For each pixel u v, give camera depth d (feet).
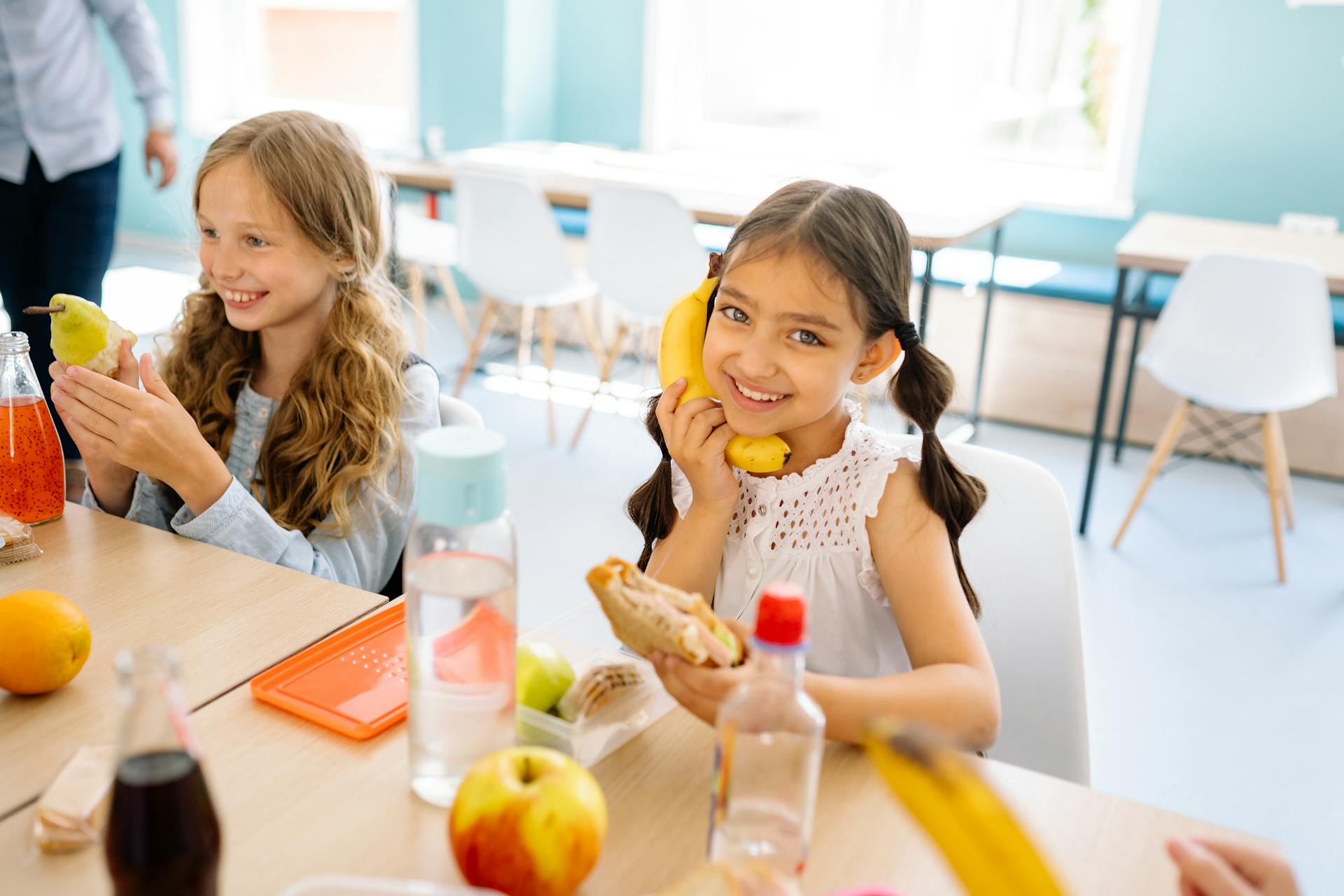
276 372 4.96
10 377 3.88
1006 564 4.09
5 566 3.63
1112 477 11.51
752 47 15.53
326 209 4.55
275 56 18.88
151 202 19.48
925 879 2.37
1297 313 8.81
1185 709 7.54
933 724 2.90
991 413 13.07
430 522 2.35
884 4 14.51
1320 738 7.26
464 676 2.49
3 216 9.09
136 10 9.50
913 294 12.86
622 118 16.29
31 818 2.45
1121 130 13.37
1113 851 2.50
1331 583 9.36
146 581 3.59
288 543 4.21
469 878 2.20
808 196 3.38
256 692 2.95
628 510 4.22
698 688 2.57
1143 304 11.13
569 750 2.71
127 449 3.88
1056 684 3.99
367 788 2.60
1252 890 2.13
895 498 3.67
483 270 11.70
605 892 2.31
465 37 15.69
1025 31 13.83
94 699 2.92
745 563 3.90
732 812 2.21
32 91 8.74
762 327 3.30
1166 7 12.54
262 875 2.30
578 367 14.46
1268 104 12.36
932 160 14.80
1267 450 9.38
